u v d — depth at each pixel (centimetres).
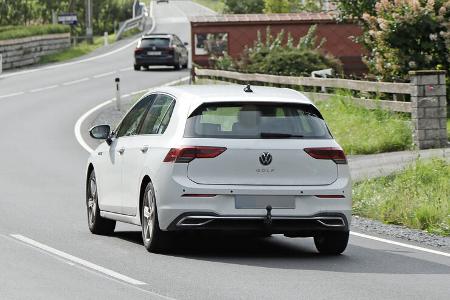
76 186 4912
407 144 5878
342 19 8619
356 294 2366
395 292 2402
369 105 6612
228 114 2931
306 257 2955
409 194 4084
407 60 7444
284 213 2867
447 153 5419
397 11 7438
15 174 5419
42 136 7438
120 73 13925
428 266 2814
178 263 2788
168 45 14238
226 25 11950
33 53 16312
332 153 2923
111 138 3381
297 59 9350
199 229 2864
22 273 2598
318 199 2891
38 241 3188
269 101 2942
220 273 2631
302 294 2350
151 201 2969
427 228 3612
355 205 4034
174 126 2958
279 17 11900
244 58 9931
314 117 2973
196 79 10419
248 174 2872
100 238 3297
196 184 2862
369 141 5878
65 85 12131
